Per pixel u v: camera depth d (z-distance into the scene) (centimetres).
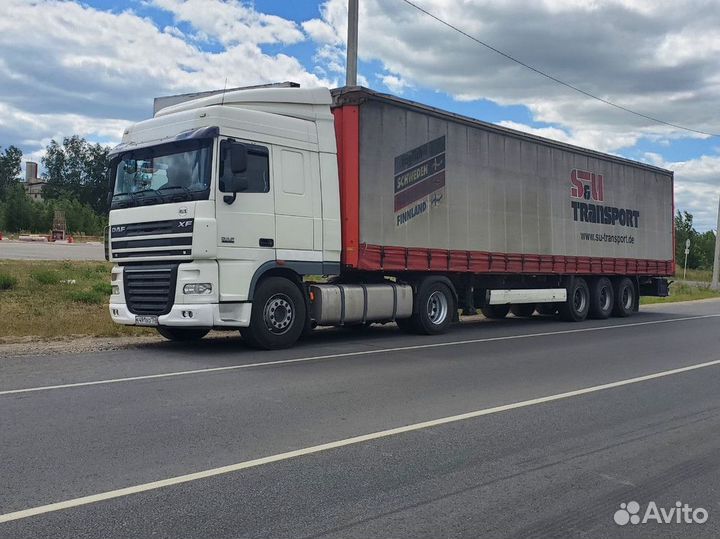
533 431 638
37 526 404
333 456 548
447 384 851
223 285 1037
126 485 473
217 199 1027
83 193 11619
